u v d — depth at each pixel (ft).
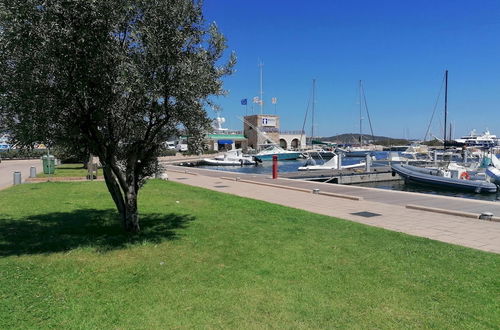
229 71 26.09
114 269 19.49
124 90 21.24
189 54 23.88
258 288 16.96
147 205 40.40
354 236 26.66
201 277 18.37
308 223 31.22
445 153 145.18
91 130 23.70
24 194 49.03
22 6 18.53
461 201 43.78
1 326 13.41
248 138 391.86
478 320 14.03
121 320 13.94
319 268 19.69
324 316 14.33
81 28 20.11
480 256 21.74
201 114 25.63
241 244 24.35
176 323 13.73
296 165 191.21
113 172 28.04
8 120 21.59
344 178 99.25
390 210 38.91
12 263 20.26
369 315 14.44
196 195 49.24
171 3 22.75
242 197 48.01
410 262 20.65
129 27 22.39
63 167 109.91
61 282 17.62
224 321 13.91
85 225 30.01
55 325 13.57
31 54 19.81
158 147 27.43
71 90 21.11
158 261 20.85
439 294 16.31
